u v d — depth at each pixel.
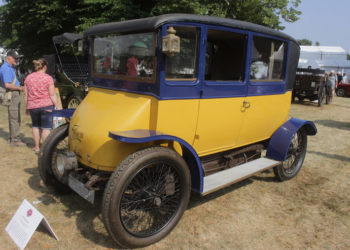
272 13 11.26
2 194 3.48
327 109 11.68
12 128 5.23
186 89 2.81
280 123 4.27
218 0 10.16
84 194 2.62
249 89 3.47
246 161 4.04
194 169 2.88
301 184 4.20
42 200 3.38
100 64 3.33
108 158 2.62
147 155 2.39
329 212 3.38
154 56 2.61
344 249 2.71
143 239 2.52
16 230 2.62
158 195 2.64
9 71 5.08
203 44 2.86
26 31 12.78
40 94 4.67
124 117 2.64
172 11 8.97
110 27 3.06
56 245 2.58
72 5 10.84
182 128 2.89
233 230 2.95
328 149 5.99
